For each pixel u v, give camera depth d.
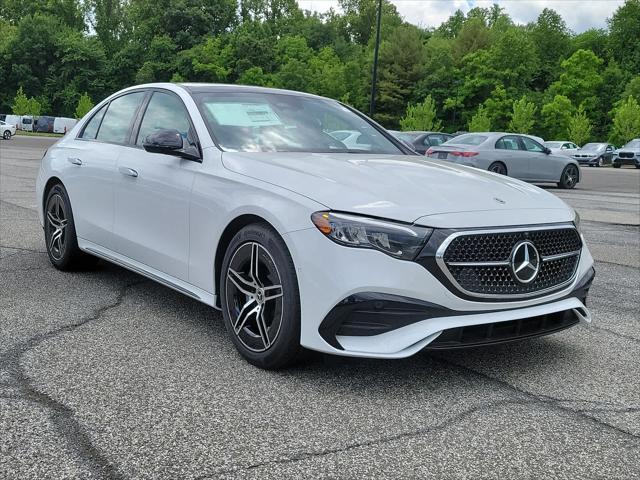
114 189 4.49
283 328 3.11
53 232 5.34
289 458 2.40
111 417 2.69
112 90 88.19
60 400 2.84
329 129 4.39
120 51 89.06
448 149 15.69
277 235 3.16
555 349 3.80
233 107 4.20
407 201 3.08
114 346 3.57
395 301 2.88
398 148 4.56
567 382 3.27
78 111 76.38
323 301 2.94
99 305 4.37
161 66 83.81
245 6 99.50
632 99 55.38
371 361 3.44
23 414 2.69
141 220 4.22
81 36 91.56
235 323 3.40
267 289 3.20
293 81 72.00
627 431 2.72
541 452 2.51
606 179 23.06
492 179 3.73
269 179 3.34
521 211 3.23
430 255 2.90
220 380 3.13
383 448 2.50
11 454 2.37
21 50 86.81
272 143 3.97
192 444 2.48
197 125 3.96
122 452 2.40
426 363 3.46
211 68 80.00
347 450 2.48
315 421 2.72
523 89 67.19
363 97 70.75
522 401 3.01
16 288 4.75
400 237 2.90
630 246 7.63
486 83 65.75
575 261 3.44
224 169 3.60
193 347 3.59
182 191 3.81
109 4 95.69
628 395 3.12
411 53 71.00
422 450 2.50
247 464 2.35
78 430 2.57
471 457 2.46
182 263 3.85
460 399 3.00
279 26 98.88
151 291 4.79
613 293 5.29
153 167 4.11
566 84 66.00
